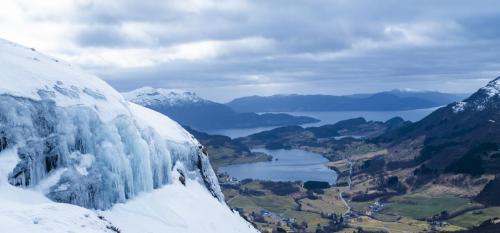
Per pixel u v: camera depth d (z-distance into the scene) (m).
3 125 65.69
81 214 52.91
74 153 73.25
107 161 76.75
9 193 61.16
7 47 77.94
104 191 75.00
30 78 73.31
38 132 69.31
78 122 74.88
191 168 112.44
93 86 83.94
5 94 67.12
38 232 45.59
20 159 65.56
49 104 72.12
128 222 73.38
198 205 93.44
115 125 81.38
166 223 79.50
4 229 44.00
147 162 86.62
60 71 80.44
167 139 105.44
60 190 68.19
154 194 87.19
